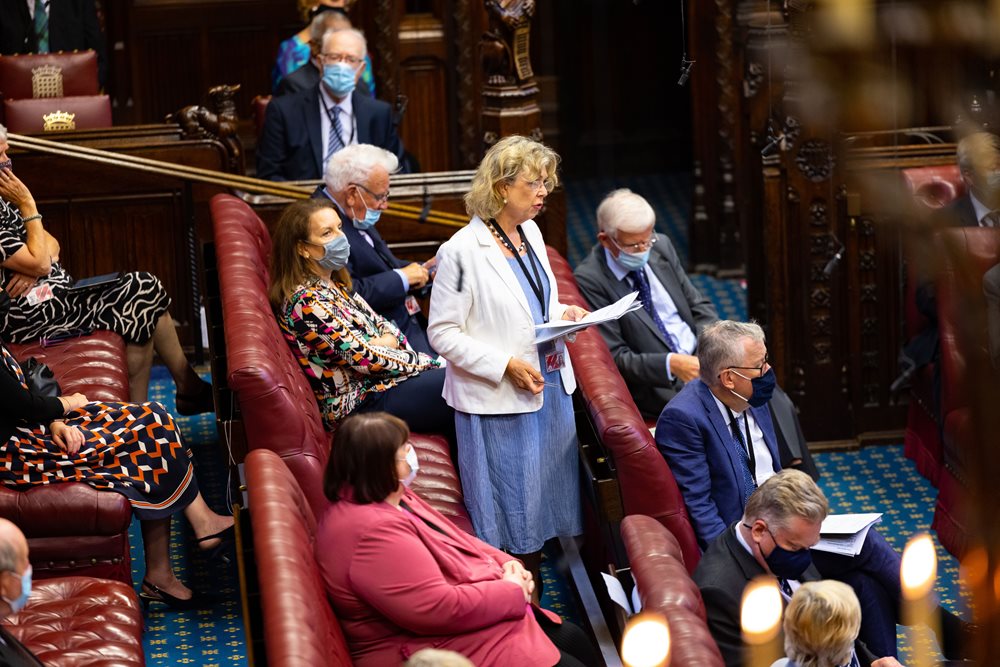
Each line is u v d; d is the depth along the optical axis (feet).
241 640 35.47
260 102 60.90
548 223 51.65
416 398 37.35
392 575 24.03
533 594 34.06
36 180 53.26
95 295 44.52
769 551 27.71
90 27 68.03
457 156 77.92
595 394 34.55
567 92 90.53
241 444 33.01
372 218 41.50
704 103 69.72
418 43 76.02
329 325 36.06
